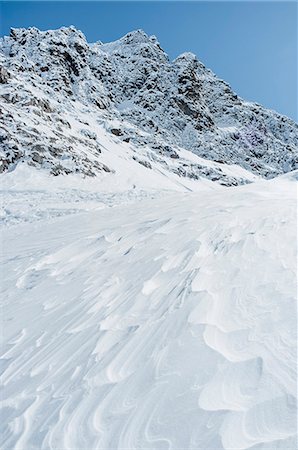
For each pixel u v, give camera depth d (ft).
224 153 368.07
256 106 535.19
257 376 7.32
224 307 10.84
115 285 15.96
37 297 17.25
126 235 25.57
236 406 6.66
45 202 78.48
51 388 9.12
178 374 8.08
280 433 5.85
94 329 11.91
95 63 395.55
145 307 12.62
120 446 6.48
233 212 25.09
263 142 437.99
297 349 7.87
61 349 11.18
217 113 468.75
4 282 20.88
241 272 13.39
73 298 15.71
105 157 165.07
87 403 8.04
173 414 6.89
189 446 6.06
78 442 6.88
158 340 9.91
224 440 5.96
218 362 8.09
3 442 7.47
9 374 10.53
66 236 31.01
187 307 11.49
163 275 15.49
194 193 50.62
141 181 145.69
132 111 343.67
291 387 6.79
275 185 45.83
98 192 99.55
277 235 16.93
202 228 21.99
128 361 9.31
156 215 31.63
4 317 15.52
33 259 24.68
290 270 12.40
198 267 15.15
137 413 7.22
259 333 8.91
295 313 9.39
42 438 7.25
